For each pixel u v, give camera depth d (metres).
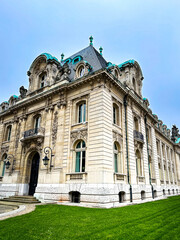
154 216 11.80
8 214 12.26
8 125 30.50
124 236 7.66
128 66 28.11
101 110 18.95
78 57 27.75
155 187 27.08
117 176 18.98
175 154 50.81
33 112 26.17
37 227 9.02
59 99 23.02
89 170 17.81
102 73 19.72
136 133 24.56
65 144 20.67
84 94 21.06
